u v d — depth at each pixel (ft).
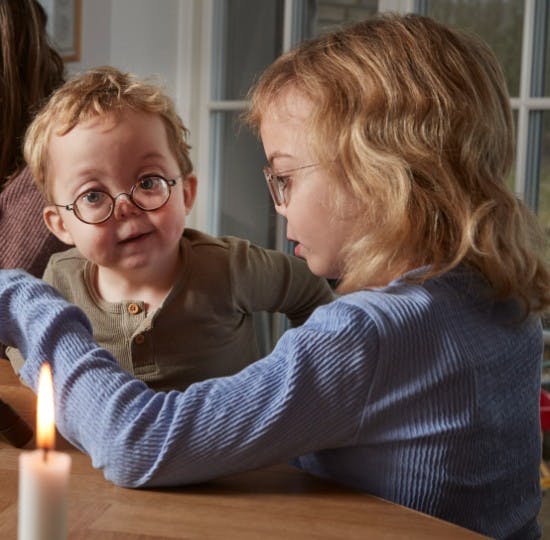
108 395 2.57
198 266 4.16
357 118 2.79
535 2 8.17
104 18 11.10
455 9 8.80
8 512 2.21
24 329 2.86
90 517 2.21
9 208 5.27
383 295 2.56
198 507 2.31
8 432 2.83
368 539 2.11
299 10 10.07
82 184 3.83
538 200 8.37
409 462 2.49
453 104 2.80
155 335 4.07
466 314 2.63
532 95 8.32
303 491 2.47
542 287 2.96
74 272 4.25
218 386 2.52
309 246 3.01
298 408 2.42
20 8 5.57
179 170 4.06
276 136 3.03
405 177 2.70
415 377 2.48
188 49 10.87
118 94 3.87
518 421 2.78
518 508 2.83
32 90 5.62
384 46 2.88
